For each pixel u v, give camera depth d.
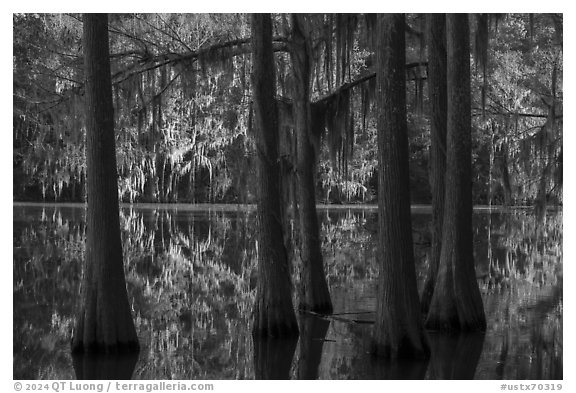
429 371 9.12
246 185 15.85
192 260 21.98
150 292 16.05
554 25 20.70
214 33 15.76
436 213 13.08
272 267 11.49
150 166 39.41
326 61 14.25
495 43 21.23
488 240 28.72
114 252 10.09
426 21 13.48
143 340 11.10
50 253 22.17
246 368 9.42
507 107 22.45
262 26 11.57
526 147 21.08
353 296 15.40
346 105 14.89
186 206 50.44
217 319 13.02
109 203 10.06
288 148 14.62
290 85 15.24
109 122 10.16
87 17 10.12
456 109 11.85
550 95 20.88
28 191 51.16
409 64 15.59
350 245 26.56
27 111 14.99
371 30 13.30
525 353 10.10
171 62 14.68
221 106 20.47
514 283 17.47
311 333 11.70
